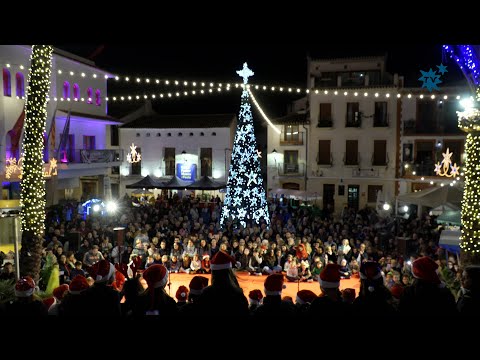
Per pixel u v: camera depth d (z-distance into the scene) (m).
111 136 36.81
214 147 35.94
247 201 22.33
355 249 16.55
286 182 34.66
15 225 10.80
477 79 9.03
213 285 4.62
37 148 11.25
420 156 32.28
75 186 28.23
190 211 23.80
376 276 4.94
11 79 21.39
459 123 9.28
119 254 11.98
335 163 33.56
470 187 9.23
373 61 33.28
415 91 31.56
